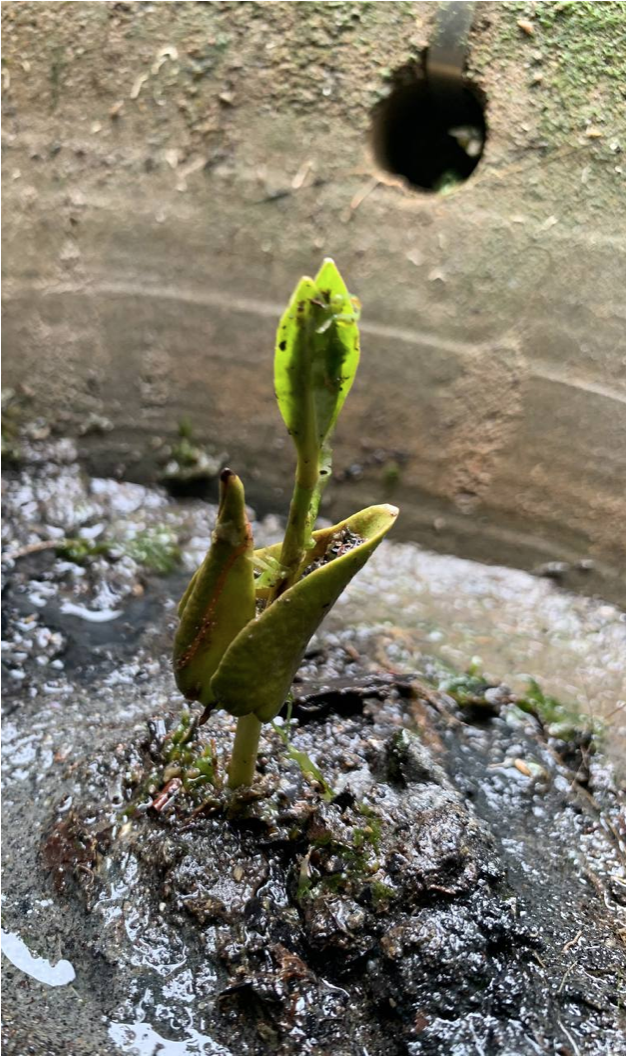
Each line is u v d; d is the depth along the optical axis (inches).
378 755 6.2
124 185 8.8
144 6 8.3
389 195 8.1
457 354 8.2
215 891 5.4
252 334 8.8
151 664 7.5
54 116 8.8
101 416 9.4
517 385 8.1
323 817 5.6
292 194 8.4
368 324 8.4
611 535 8.0
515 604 8.3
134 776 6.1
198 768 5.8
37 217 9.0
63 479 9.3
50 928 5.6
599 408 7.8
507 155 7.6
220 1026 5.0
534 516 8.3
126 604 8.1
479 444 8.3
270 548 4.9
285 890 5.4
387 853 5.5
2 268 9.2
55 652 7.5
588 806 6.5
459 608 8.2
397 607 8.2
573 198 7.5
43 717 7.0
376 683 6.9
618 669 7.6
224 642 4.7
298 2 7.9
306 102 8.1
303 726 6.5
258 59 8.2
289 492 9.1
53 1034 5.0
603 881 6.0
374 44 7.8
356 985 5.2
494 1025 5.0
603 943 5.5
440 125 8.3
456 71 7.6
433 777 6.0
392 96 7.9
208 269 8.8
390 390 8.5
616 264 7.5
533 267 7.8
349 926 5.2
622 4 7.1
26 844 6.1
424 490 8.6
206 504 9.3
